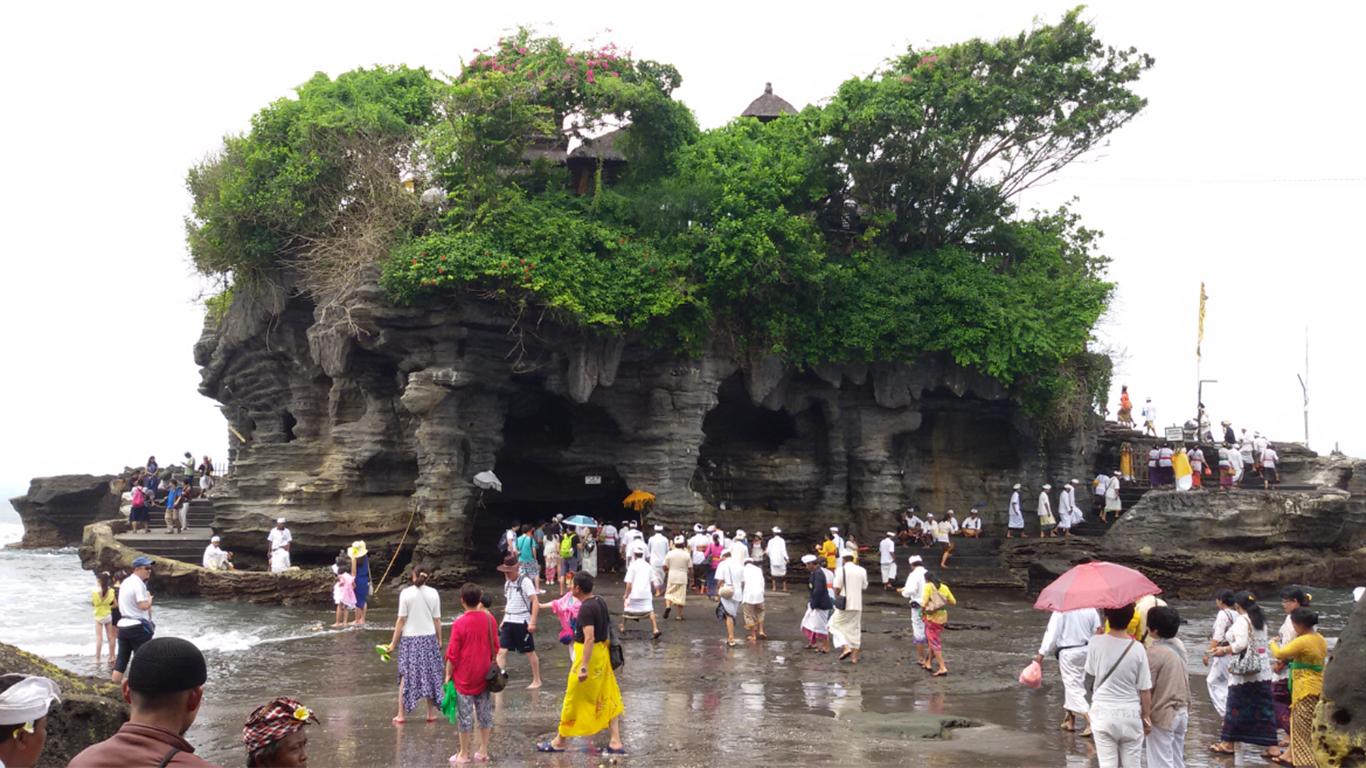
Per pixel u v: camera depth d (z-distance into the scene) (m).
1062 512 42.56
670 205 38.28
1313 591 38.53
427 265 33.47
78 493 60.44
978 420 44.84
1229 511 38.62
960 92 39.66
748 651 23.33
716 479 42.53
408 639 15.16
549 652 22.78
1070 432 44.72
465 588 13.14
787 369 41.16
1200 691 19.67
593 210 38.50
